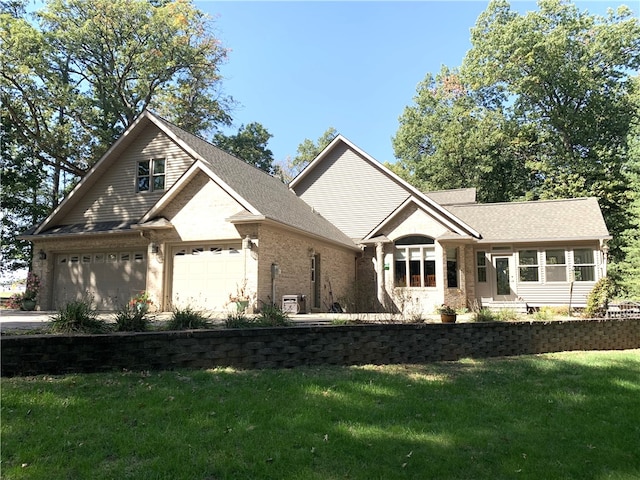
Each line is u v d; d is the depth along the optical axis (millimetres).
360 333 7516
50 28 27609
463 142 35094
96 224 17500
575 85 31844
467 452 3840
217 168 15906
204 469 3350
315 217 20312
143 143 17828
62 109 27094
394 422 4512
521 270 19750
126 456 3557
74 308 7402
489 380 6625
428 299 18906
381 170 22625
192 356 6441
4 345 5621
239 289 13922
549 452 3893
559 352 9750
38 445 3680
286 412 4645
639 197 23078
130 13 29500
